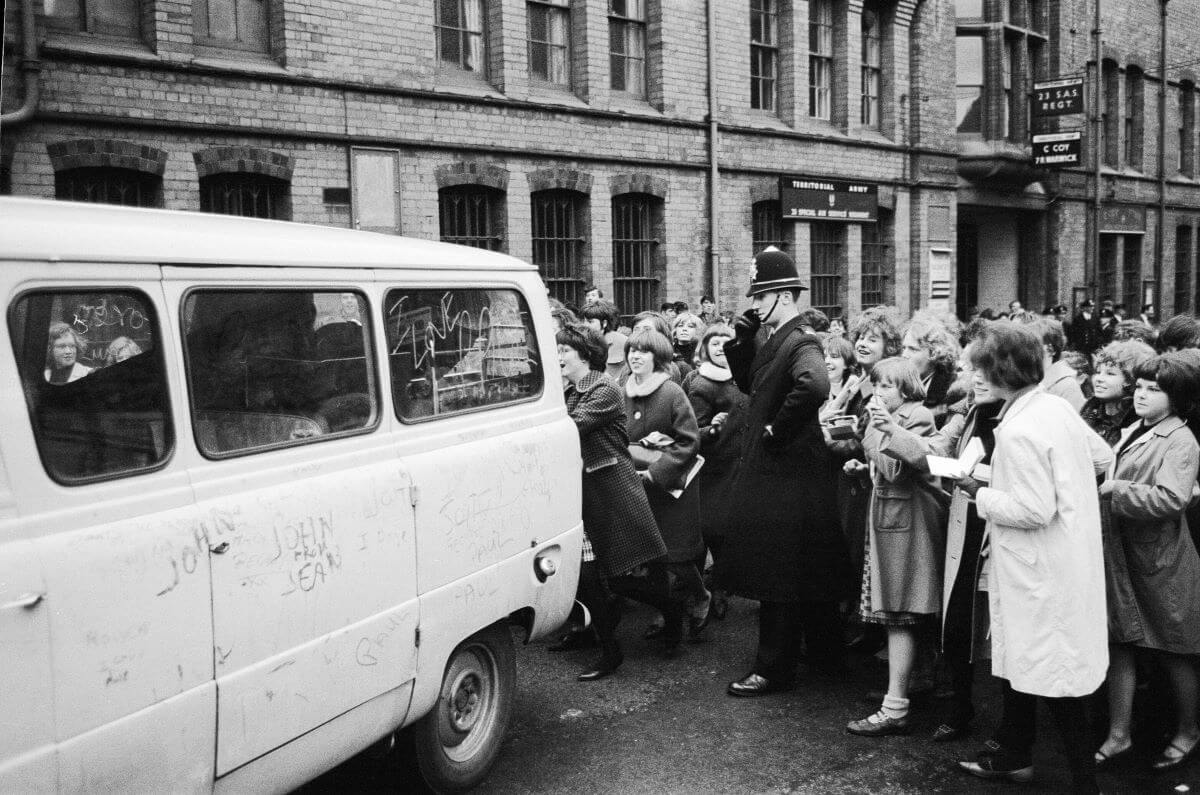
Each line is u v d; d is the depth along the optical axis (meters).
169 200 9.26
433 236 11.29
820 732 4.91
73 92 8.60
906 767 4.53
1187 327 5.89
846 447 5.61
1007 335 3.96
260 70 9.72
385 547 3.60
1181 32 27.14
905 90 18.08
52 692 2.56
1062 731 3.95
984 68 19.73
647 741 4.81
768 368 5.27
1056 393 5.82
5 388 2.56
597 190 13.05
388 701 3.65
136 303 2.91
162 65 9.08
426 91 11.02
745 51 15.11
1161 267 26.70
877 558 4.82
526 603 4.41
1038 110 20.58
